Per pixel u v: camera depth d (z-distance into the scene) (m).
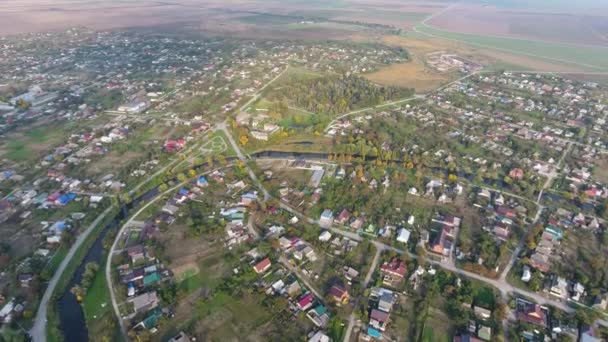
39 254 134.62
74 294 119.62
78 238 144.00
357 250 138.12
